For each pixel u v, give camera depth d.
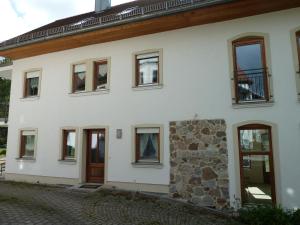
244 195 9.31
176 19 10.36
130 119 11.27
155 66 11.27
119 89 11.64
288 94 9.12
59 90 12.96
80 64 12.73
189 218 7.96
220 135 9.75
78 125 12.28
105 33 11.59
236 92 9.79
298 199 8.62
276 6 9.47
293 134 8.91
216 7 9.56
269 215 8.03
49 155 12.77
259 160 9.28
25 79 14.09
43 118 13.17
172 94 10.67
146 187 10.62
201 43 10.48
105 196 9.98
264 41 9.63
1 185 12.18
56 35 11.91
